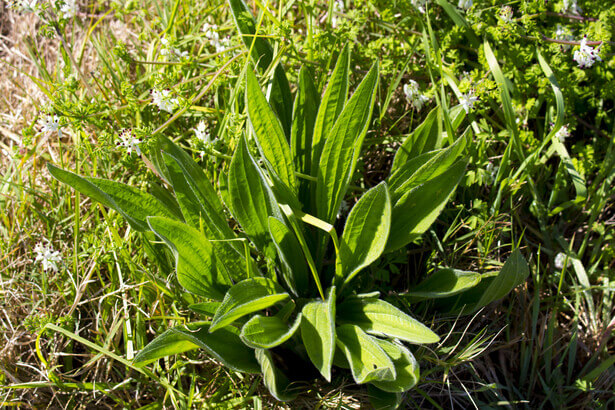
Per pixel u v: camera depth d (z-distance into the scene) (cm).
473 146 68
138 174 68
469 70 76
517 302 67
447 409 63
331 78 59
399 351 55
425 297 61
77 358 65
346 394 59
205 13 78
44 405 62
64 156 75
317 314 56
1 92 85
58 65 78
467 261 67
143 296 62
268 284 58
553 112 72
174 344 55
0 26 94
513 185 68
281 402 59
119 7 76
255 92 57
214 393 60
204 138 64
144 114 73
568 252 68
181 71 70
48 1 65
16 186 71
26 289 67
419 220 59
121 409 62
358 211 56
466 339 64
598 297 69
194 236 56
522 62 71
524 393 65
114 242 63
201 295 57
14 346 64
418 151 63
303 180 64
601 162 74
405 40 72
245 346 59
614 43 68
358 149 58
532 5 69
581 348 67
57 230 69
